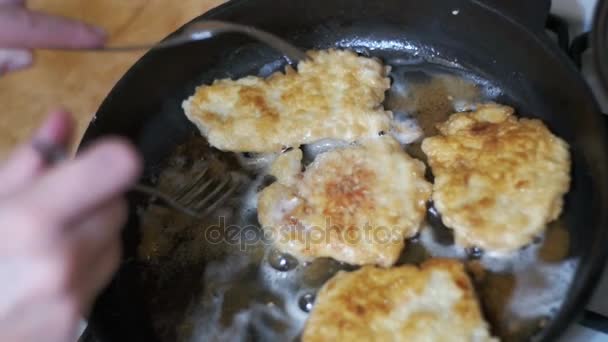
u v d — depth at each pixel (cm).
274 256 34
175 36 37
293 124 37
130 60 45
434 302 30
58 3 47
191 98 39
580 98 32
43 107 43
